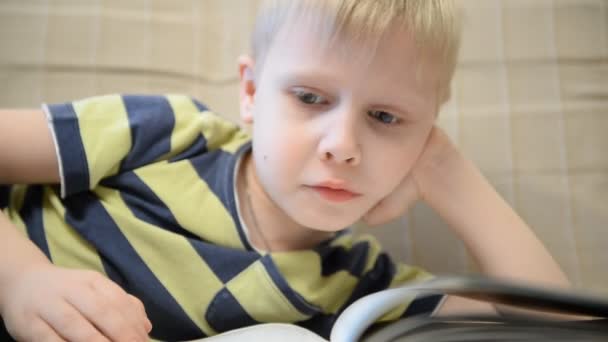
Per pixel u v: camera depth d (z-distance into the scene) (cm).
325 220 58
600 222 83
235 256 62
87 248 61
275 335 51
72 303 49
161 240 61
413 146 59
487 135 86
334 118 54
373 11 54
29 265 52
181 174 65
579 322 47
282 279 62
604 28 90
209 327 61
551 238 83
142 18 86
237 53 89
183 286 61
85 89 82
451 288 40
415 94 56
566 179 85
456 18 61
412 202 71
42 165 60
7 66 81
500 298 44
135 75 84
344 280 67
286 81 56
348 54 53
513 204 84
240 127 79
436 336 44
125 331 48
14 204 64
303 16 55
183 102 69
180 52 87
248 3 91
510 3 90
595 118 88
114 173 63
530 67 89
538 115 87
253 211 66
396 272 73
